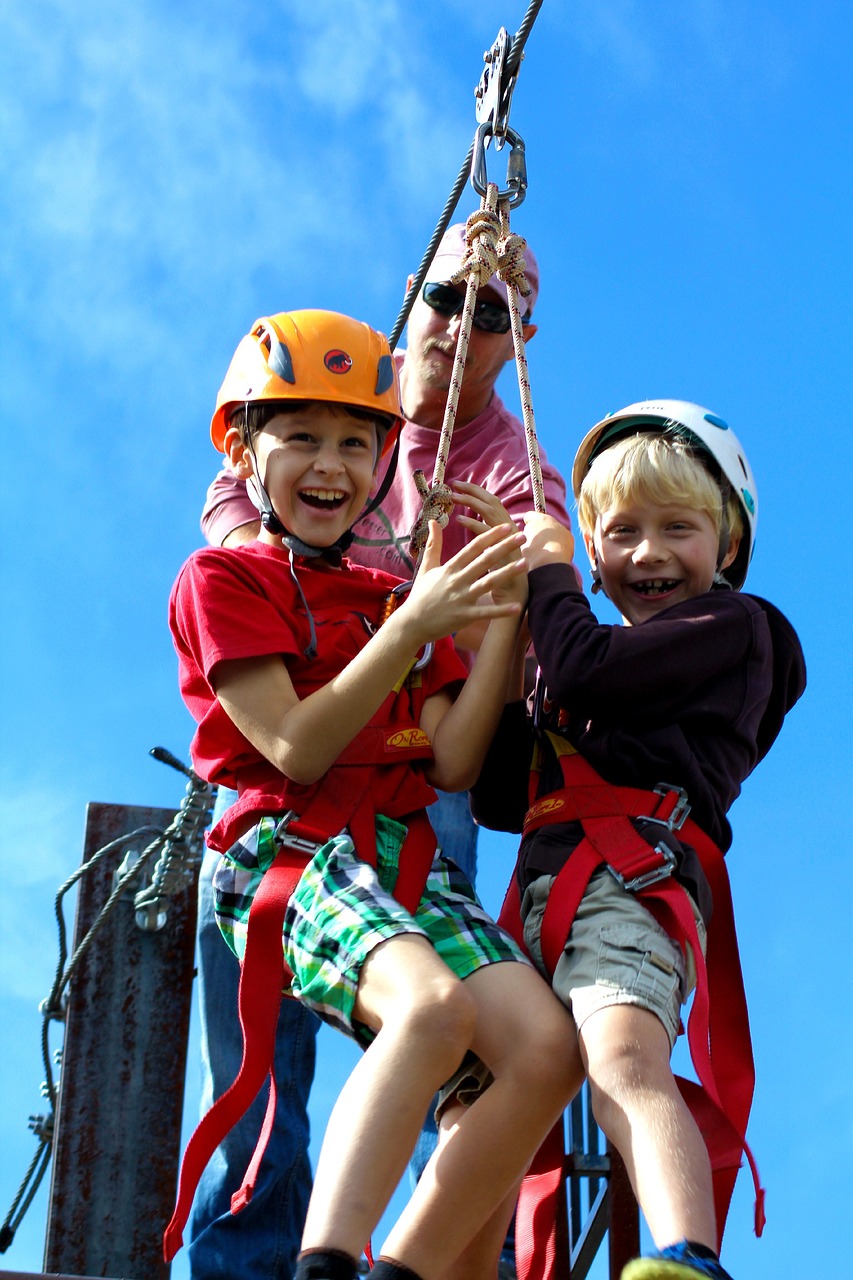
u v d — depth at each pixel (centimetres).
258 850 332
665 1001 308
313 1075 437
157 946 490
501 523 361
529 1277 330
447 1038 285
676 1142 283
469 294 377
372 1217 273
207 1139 310
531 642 374
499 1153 297
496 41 396
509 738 362
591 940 317
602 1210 376
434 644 367
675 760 337
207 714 346
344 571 373
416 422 475
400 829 338
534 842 341
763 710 355
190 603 352
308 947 312
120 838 501
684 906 317
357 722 324
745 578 383
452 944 322
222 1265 413
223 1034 446
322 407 361
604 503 366
